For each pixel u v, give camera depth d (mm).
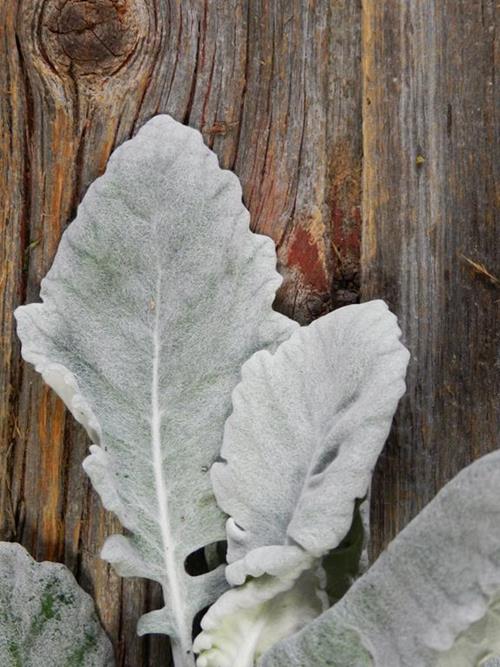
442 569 240
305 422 282
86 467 277
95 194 299
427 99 312
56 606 302
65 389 292
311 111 310
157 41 308
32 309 295
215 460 295
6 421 314
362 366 273
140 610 311
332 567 279
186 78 308
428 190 312
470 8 314
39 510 314
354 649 249
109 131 308
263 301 296
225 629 279
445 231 312
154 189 299
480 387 310
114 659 305
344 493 260
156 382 298
